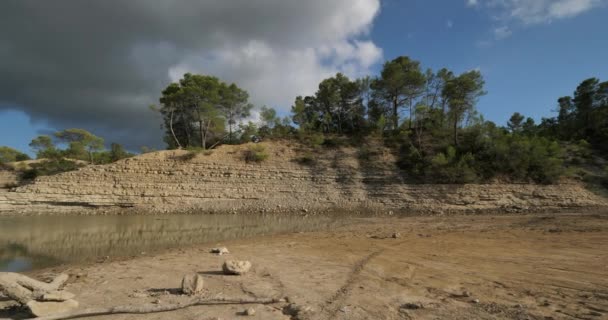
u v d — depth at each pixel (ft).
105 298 26.99
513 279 31.65
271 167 152.35
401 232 69.46
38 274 39.27
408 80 178.40
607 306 23.36
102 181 136.87
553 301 24.82
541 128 223.71
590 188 128.16
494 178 133.80
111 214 123.44
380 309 23.71
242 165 151.43
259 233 76.13
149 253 51.47
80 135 188.44
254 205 133.69
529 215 100.73
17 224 94.12
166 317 22.65
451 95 157.17
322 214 122.83
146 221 101.76
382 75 183.42
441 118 171.32
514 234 61.87
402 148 161.99
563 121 224.12
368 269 36.65
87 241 65.92
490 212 117.08
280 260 42.14
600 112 180.34
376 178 145.18
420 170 142.82
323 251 48.55
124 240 67.15
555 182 131.44
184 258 44.60
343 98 204.74
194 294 27.55
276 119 187.52
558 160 136.67
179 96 167.12
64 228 86.02
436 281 31.50
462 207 124.26
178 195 138.21
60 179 134.31
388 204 131.95
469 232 66.54
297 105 192.85
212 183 143.54
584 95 204.85
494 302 24.81
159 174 142.82
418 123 175.42
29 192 129.08
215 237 70.44
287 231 78.89
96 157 196.75
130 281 32.55
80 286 30.86
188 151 152.87
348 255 45.16
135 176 140.15
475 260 40.57
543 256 41.78
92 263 45.14
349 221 98.73
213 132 190.70
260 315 22.85
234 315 22.94
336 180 147.02
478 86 152.97
